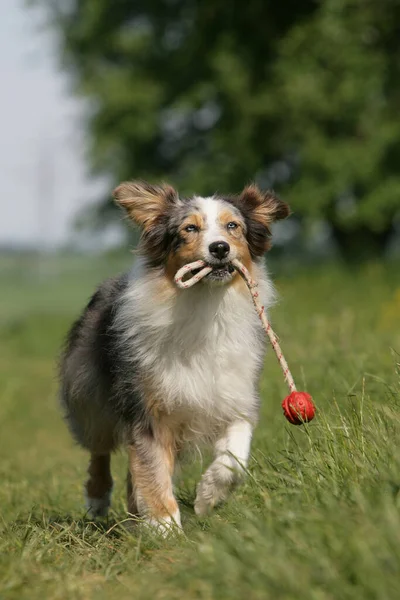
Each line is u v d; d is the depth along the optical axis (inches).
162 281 378.6
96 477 450.0
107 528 393.7
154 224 390.6
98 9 1742.1
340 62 1432.1
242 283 378.9
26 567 303.0
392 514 254.1
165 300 374.0
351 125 1488.7
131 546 329.1
